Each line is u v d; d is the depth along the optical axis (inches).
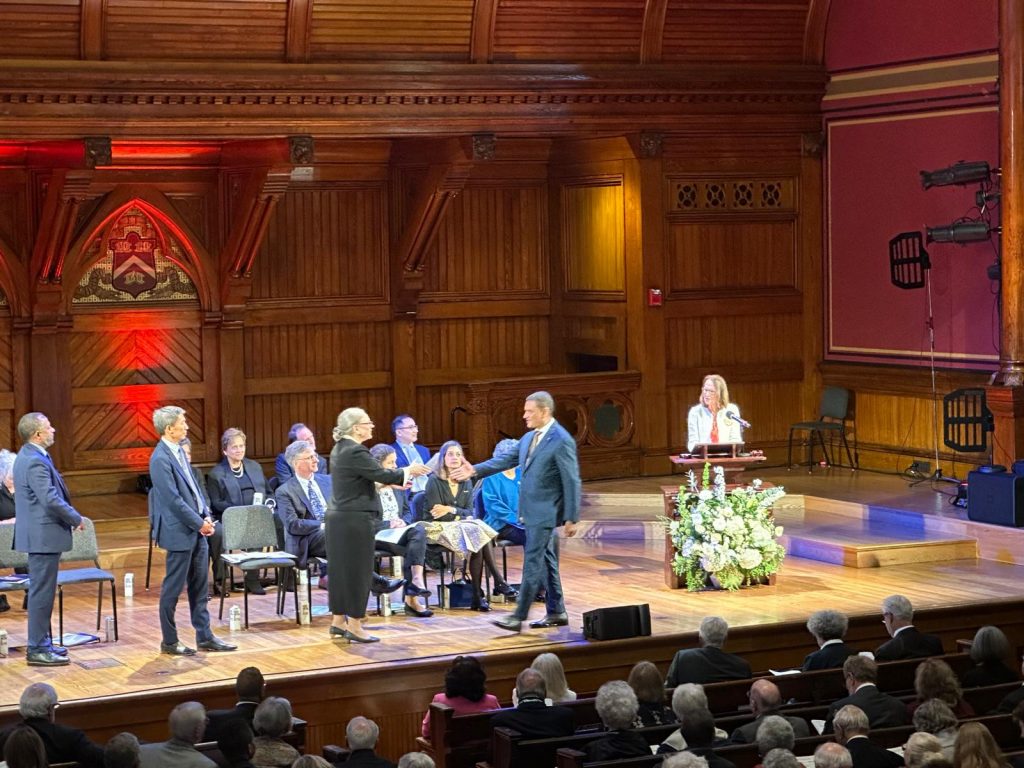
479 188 612.7
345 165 588.4
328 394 597.0
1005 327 495.8
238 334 577.3
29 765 250.1
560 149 612.1
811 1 581.6
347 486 378.6
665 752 270.4
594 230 600.7
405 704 358.6
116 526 505.7
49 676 350.6
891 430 576.4
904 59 559.5
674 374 585.6
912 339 564.4
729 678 326.3
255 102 507.8
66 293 549.6
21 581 383.9
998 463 496.4
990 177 522.6
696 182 583.8
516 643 377.4
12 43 475.8
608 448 578.2
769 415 602.2
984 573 453.7
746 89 576.7
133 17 486.6
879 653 341.7
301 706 349.4
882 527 500.7
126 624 403.2
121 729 331.9
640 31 559.5
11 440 547.5
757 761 265.9
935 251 552.1
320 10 508.4
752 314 596.7
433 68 528.1
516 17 538.9
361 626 388.5
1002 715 282.7
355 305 596.1
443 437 615.5
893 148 566.3
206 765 267.1
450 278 611.5
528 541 389.4
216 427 577.3
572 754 261.4
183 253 568.4
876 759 255.8
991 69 527.2
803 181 597.9
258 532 415.5
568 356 624.1
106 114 489.1
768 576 442.0
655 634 382.6
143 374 567.5
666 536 443.2
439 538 406.6
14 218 538.6
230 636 388.8
